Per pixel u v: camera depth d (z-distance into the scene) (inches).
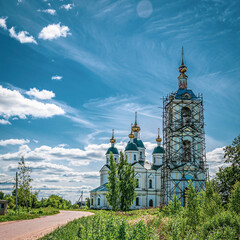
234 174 1684.3
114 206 1942.7
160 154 3373.5
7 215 1802.4
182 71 2630.4
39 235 944.9
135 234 568.7
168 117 2477.9
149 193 3122.5
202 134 2362.2
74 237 767.1
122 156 2073.1
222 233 682.8
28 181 2637.8
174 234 710.5
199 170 2268.7
